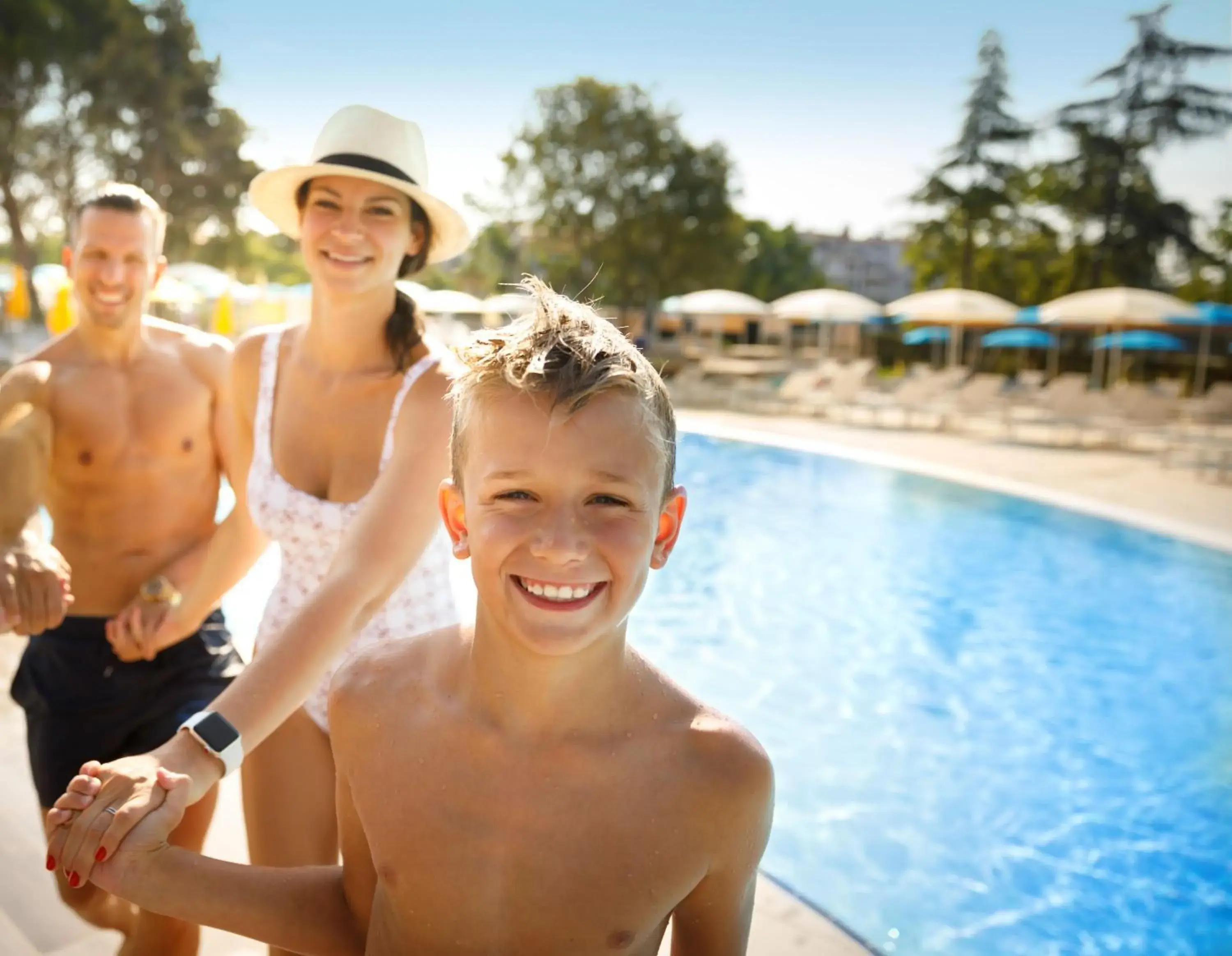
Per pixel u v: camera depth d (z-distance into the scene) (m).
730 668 7.32
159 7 43.53
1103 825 5.05
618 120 39.72
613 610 1.16
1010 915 4.26
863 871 4.56
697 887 1.31
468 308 31.77
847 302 31.12
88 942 2.65
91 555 2.87
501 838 1.25
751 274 61.25
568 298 1.29
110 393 2.88
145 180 44.41
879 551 10.73
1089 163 42.62
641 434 1.15
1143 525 10.73
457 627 1.39
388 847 1.32
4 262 46.25
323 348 2.38
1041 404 20.06
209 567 2.75
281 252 62.09
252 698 1.61
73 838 1.33
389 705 1.35
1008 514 12.22
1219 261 42.72
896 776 5.57
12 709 4.15
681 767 1.23
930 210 45.72
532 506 1.15
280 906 1.44
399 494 2.03
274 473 2.44
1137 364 34.78
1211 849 4.84
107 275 2.80
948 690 6.91
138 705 2.81
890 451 16.64
